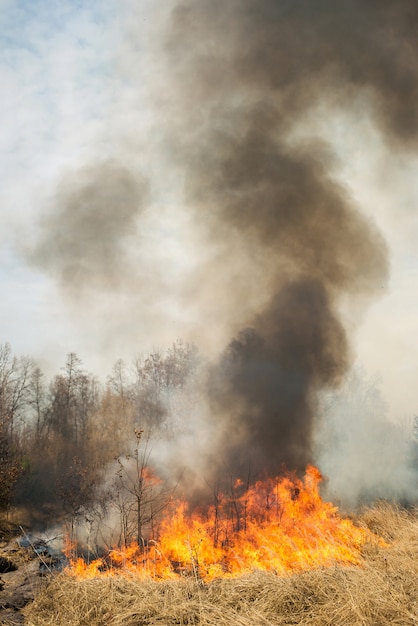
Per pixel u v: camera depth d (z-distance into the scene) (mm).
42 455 24031
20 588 7207
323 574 6148
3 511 14617
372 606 5145
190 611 5504
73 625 5492
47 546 10797
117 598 6074
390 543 8781
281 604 5473
